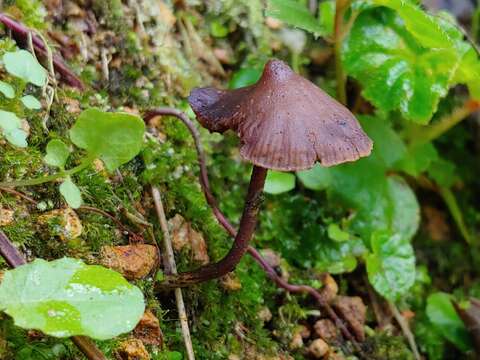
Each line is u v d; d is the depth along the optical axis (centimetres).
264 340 15
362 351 17
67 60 15
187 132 16
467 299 20
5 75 14
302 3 19
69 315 10
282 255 17
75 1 16
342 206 18
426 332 18
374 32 17
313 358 16
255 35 19
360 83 18
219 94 13
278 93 12
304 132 11
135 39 17
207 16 19
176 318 14
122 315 10
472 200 22
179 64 17
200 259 15
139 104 16
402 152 18
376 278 17
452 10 23
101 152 12
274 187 16
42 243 12
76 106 15
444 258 21
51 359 11
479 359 17
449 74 16
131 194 14
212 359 14
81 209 13
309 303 17
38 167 13
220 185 17
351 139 12
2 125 11
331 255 17
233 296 15
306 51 20
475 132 22
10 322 11
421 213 21
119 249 13
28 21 15
